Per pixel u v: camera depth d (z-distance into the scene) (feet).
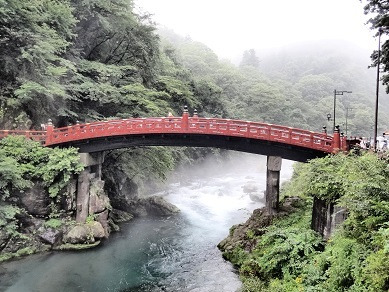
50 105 93.76
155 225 98.78
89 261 70.23
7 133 77.61
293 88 347.15
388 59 57.00
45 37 82.48
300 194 78.89
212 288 58.95
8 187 70.08
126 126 78.79
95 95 101.04
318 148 68.03
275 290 47.32
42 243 73.36
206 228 96.17
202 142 79.56
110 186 106.93
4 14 72.49
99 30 110.11
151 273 65.92
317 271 44.32
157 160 109.50
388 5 55.67
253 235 70.49
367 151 59.36
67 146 82.28
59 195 77.20
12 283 58.49
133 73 117.80
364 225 38.65
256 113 255.70
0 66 81.97
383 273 29.53
